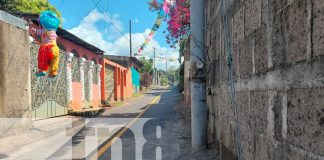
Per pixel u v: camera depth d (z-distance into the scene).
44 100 14.95
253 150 3.86
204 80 7.96
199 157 7.02
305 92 2.42
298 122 2.54
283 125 2.87
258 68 3.61
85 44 21.38
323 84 2.16
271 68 3.17
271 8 3.15
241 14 4.41
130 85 39.88
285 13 2.79
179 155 7.52
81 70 20.73
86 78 22.45
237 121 4.70
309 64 2.35
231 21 5.09
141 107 24.17
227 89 5.47
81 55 22.33
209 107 7.75
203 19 8.11
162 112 19.50
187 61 19.38
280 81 2.92
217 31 6.52
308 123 2.37
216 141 6.80
